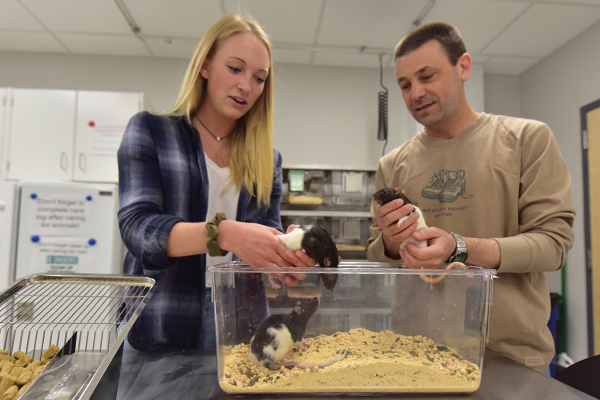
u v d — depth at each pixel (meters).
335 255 1.00
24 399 0.64
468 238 1.18
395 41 3.64
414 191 1.63
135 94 3.30
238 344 0.81
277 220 1.58
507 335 1.31
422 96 1.44
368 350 0.81
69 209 2.91
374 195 1.21
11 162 3.17
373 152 4.23
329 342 0.82
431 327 0.83
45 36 3.63
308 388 0.78
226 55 1.22
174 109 1.35
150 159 1.25
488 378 0.90
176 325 1.29
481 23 3.29
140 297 0.90
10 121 3.19
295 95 4.20
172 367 0.96
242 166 1.46
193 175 1.32
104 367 0.66
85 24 3.40
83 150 3.23
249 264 0.96
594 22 3.27
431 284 0.83
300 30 3.44
